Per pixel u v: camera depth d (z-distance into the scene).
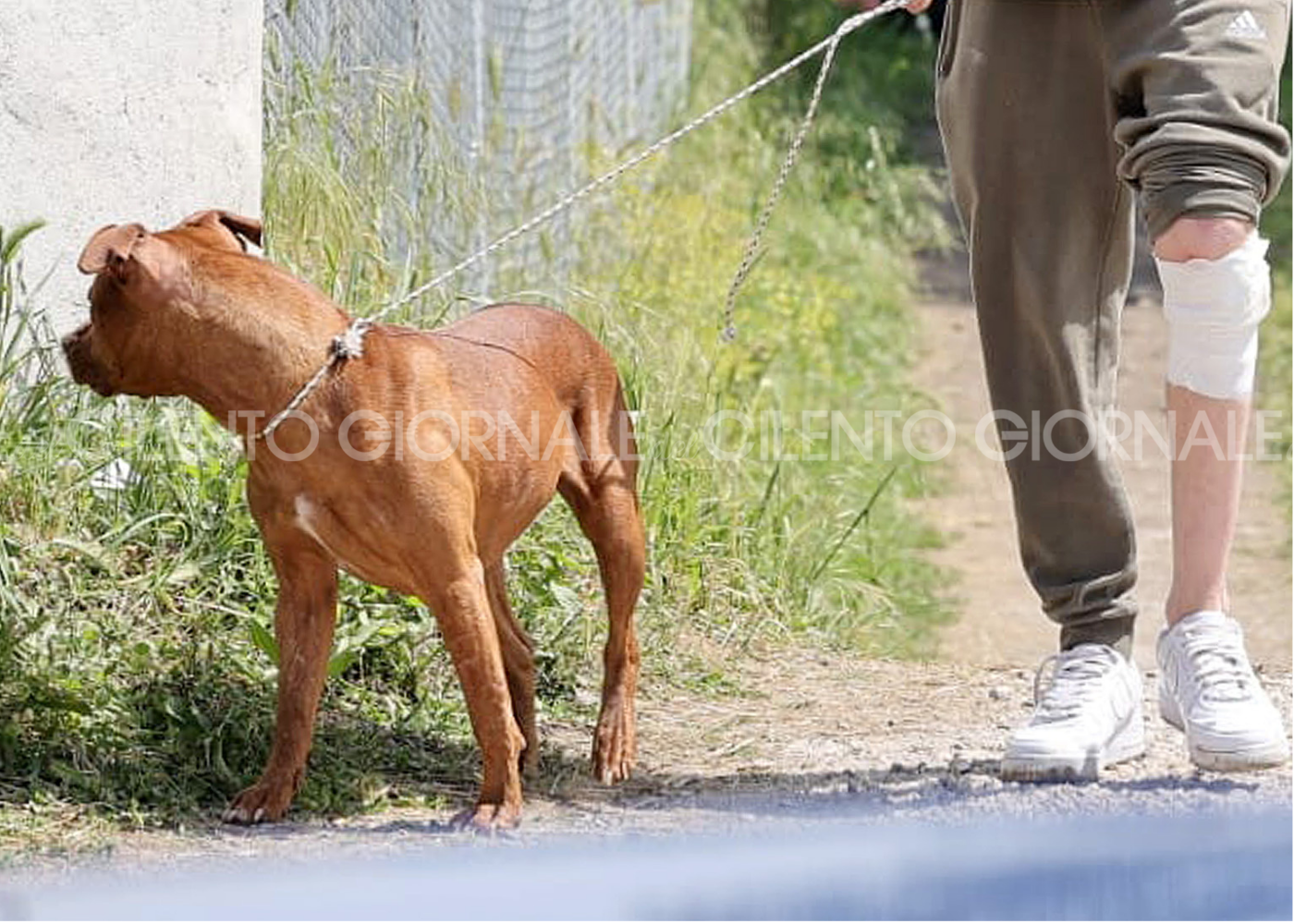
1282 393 21.02
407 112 13.10
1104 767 8.12
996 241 8.19
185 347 7.35
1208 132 7.47
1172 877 6.19
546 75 18.03
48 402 9.32
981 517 17.38
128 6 10.12
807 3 35.69
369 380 7.38
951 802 7.78
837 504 14.96
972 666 11.29
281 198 11.54
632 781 8.52
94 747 8.06
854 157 29.22
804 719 9.77
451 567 7.45
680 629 11.02
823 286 22.45
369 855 7.13
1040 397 8.23
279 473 7.44
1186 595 7.97
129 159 10.19
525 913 6.05
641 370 12.55
